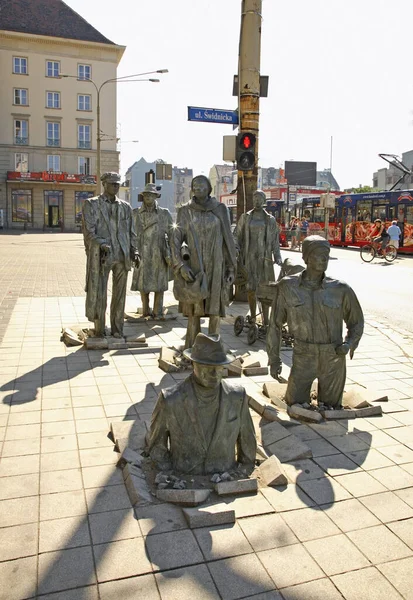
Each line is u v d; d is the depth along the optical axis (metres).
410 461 4.20
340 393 5.16
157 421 3.87
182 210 6.18
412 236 26.33
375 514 3.46
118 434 4.44
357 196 30.45
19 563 2.92
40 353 7.14
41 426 4.73
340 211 31.84
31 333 8.30
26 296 12.02
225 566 2.93
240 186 10.91
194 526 3.25
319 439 4.58
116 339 7.60
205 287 6.14
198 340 3.64
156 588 2.76
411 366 7.09
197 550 3.05
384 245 23.00
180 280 6.21
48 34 46.91
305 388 5.17
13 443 4.38
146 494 3.55
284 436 4.50
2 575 2.82
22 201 48.81
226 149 10.60
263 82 10.66
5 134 47.53
